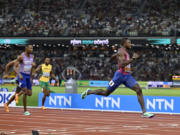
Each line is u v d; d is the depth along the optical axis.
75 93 26.52
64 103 25.17
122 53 10.66
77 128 14.05
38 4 64.00
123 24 56.91
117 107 23.61
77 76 56.22
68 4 63.69
